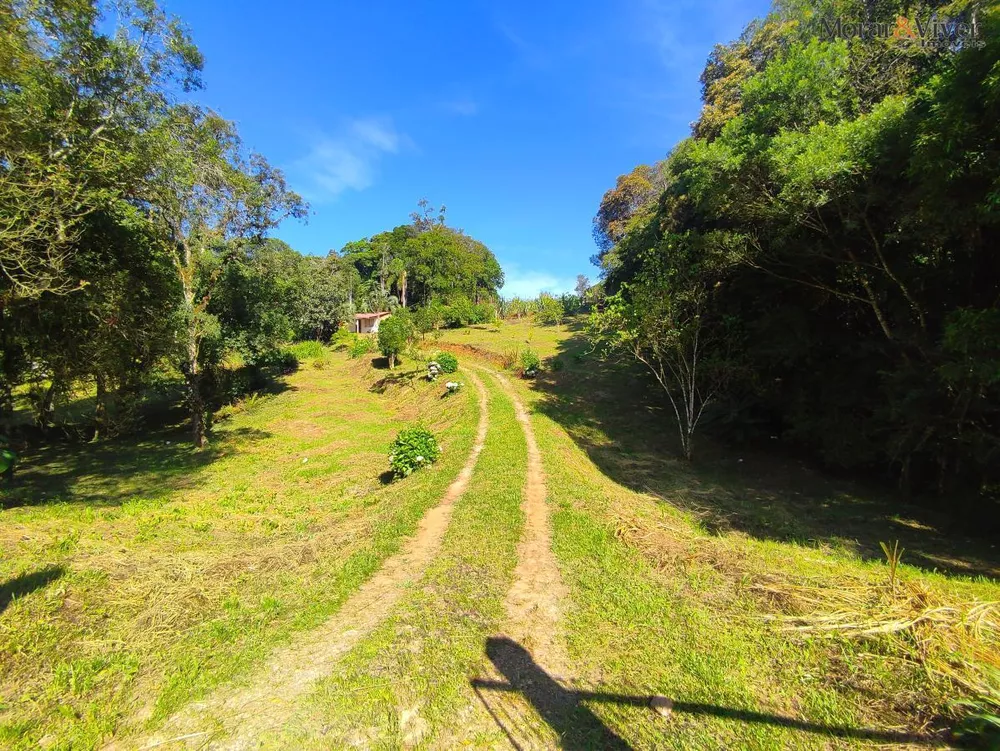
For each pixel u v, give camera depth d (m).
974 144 6.17
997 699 2.62
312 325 48.03
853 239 9.56
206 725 2.80
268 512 8.21
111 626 3.87
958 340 6.42
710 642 3.51
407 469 9.94
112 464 12.72
